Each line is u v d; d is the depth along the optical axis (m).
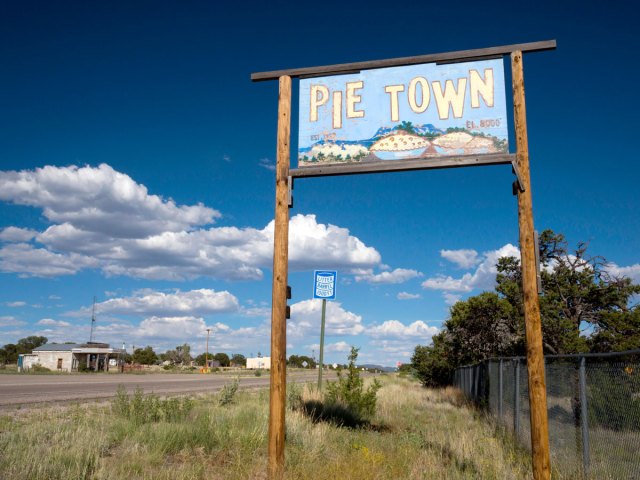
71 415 13.12
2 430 10.48
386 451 10.20
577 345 21.72
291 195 8.98
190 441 9.88
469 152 8.64
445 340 33.06
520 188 8.20
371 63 9.16
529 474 8.45
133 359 115.00
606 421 8.77
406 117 8.95
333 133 9.13
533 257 7.94
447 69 8.96
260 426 11.06
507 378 15.50
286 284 8.66
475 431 14.16
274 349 8.43
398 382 45.22
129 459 8.29
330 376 57.16
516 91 8.52
